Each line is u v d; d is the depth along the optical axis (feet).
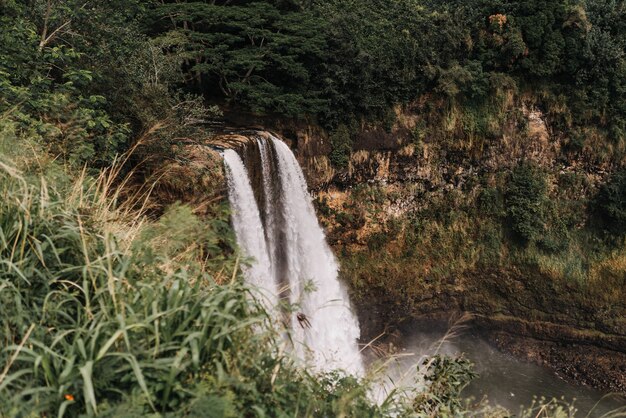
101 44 40.70
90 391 10.14
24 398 10.85
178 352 11.52
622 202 73.72
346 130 70.18
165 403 11.12
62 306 13.44
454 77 72.79
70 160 24.43
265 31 62.85
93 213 17.62
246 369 12.58
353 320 72.69
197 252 17.21
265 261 52.70
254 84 64.23
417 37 73.41
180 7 60.34
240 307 13.46
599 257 74.84
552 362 74.33
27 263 14.14
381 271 74.43
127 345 11.16
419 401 16.35
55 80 37.40
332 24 68.54
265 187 56.70
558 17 73.61
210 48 61.46
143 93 40.68
